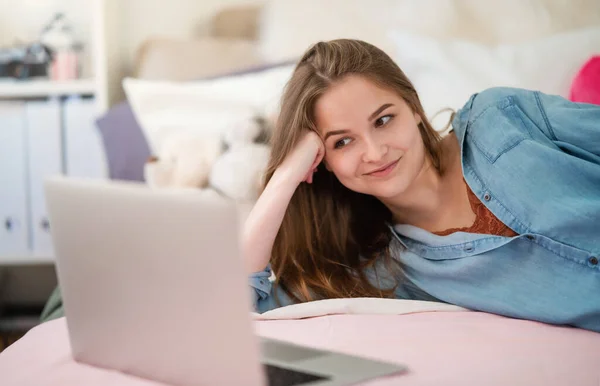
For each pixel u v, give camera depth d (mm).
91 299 964
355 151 1352
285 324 1226
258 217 1403
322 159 1457
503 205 1359
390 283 1519
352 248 1549
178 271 837
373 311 1294
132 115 2250
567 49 2014
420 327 1173
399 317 1262
